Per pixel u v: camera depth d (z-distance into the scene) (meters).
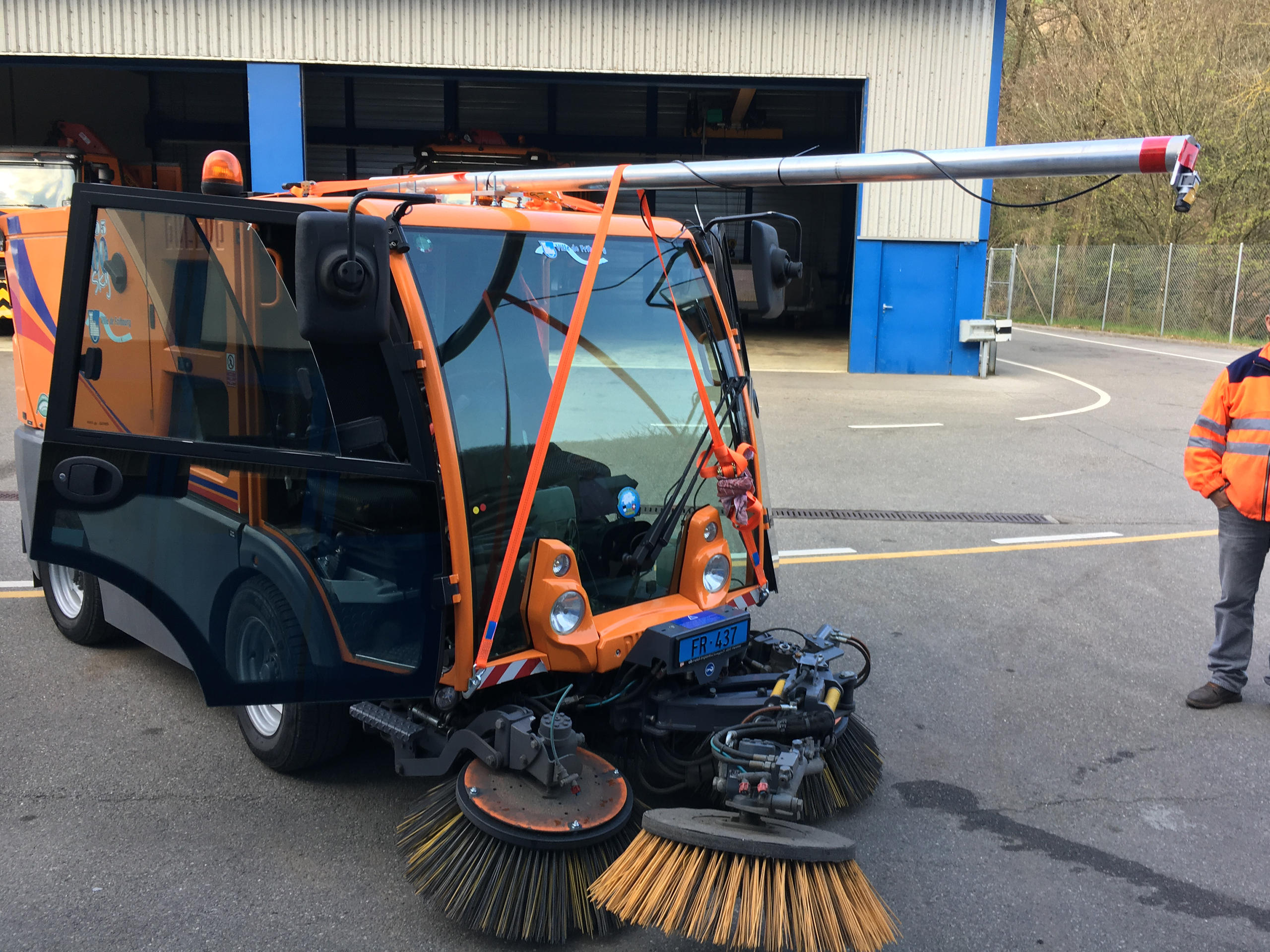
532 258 3.39
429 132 25.20
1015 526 8.04
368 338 2.64
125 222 3.20
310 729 3.70
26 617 5.53
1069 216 30.38
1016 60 31.73
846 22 16.59
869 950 2.67
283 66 16.14
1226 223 25.28
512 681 3.31
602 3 16.36
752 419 4.00
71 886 3.19
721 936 2.62
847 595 6.30
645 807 3.65
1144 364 19.86
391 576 3.06
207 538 3.34
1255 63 24.14
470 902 2.89
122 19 15.76
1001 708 4.75
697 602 3.61
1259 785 4.10
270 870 3.31
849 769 3.77
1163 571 6.91
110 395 3.32
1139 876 3.45
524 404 3.29
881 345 17.80
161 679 4.79
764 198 26.95
